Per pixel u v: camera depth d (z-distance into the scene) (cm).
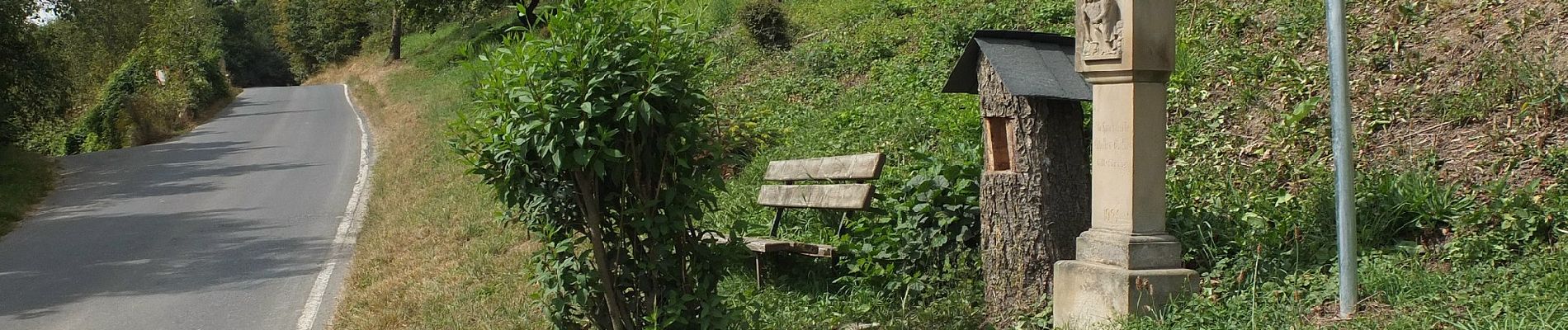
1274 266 564
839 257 701
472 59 490
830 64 1561
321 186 1529
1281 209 623
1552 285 482
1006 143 616
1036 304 596
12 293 933
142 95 2966
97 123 3164
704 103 478
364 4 6278
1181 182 709
